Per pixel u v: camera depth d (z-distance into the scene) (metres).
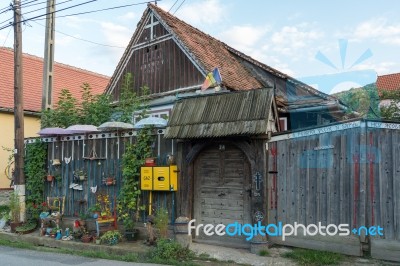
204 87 12.27
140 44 15.58
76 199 10.38
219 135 7.60
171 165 8.62
